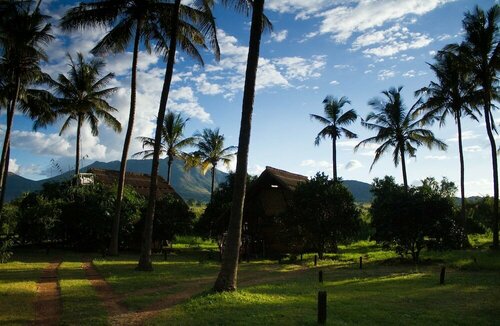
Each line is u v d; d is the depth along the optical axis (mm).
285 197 33906
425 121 38625
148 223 20578
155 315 10273
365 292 13938
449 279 17359
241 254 31016
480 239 44188
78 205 31156
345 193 29734
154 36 26062
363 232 47031
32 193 36188
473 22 31234
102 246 32469
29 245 33719
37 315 10445
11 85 30375
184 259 28484
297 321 9109
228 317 9469
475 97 33625
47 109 34188
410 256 29312
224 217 34562
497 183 31891
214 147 50531
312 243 29953
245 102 13672
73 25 23562
